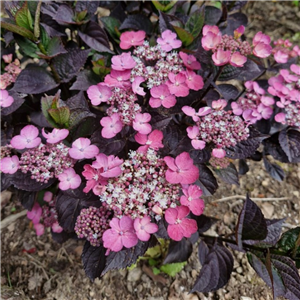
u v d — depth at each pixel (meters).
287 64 0.46
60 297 0.44
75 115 0.33
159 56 0.34
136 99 0.31
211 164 0.36
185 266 0.47
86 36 0.40
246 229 0.32
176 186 0.29
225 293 0.45
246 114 0.38
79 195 0.32
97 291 0.45
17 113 0.43
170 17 0.38
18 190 0.40
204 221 0.38
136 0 0.48
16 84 0.37
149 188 0.29
